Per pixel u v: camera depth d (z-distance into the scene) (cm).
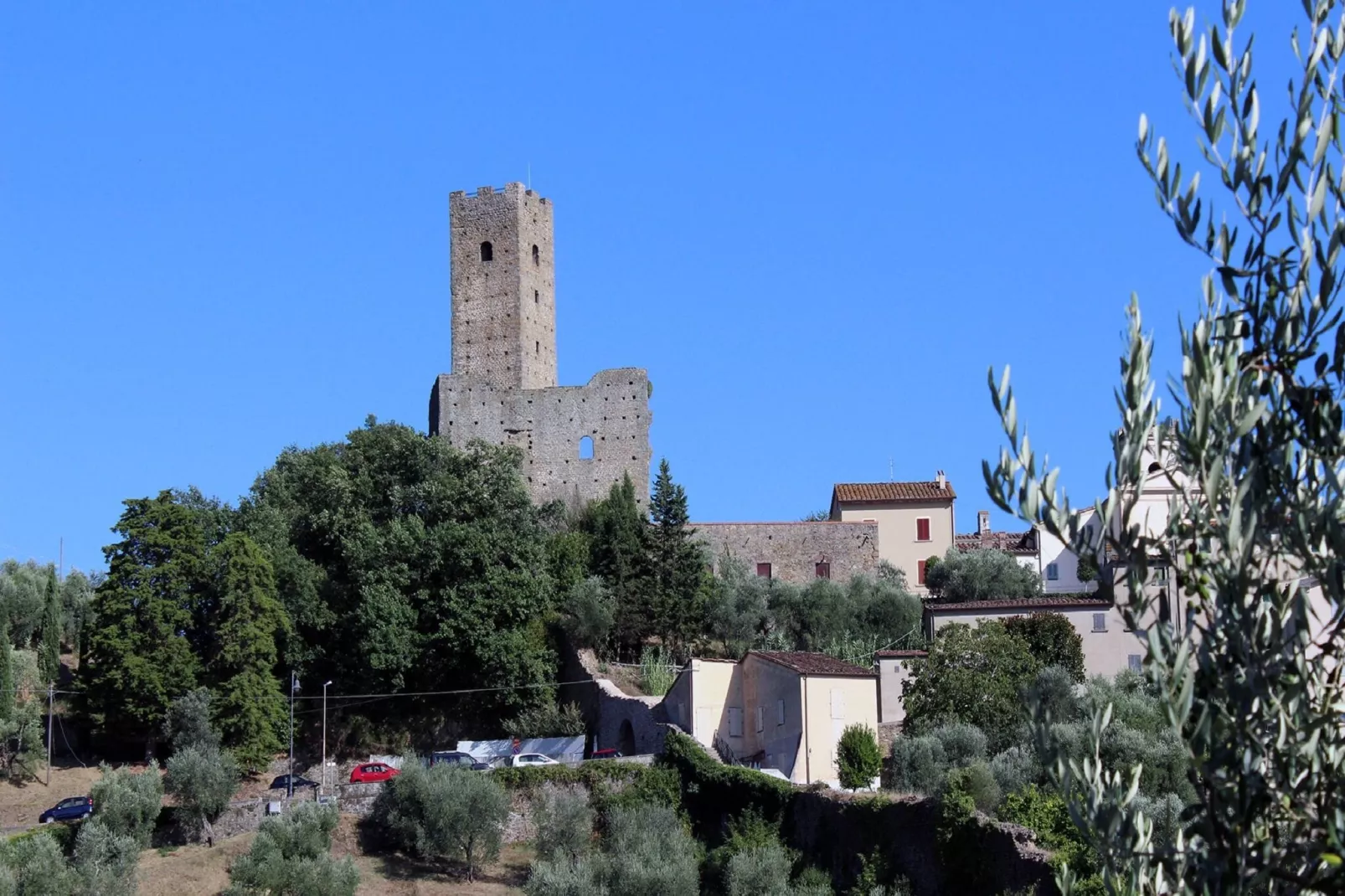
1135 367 1611
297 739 9050
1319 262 1570
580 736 8506
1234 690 1537
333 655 9381
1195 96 1619
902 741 6259
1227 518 1547
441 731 9138
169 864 6806
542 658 9194
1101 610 8056
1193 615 1573
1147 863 1706
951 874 5000
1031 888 4478
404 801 6975
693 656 9444
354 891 6456
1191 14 1625
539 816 6681
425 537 9594
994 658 6962
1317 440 1558
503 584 9269
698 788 6731
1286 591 1553
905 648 8931
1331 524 1512
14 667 9519
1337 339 1561
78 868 6381
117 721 8600
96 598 8900
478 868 6800
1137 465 1591
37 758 8519
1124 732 5244
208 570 9000
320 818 6931
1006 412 1641
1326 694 1573
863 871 5350
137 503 9038
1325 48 1592
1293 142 1578
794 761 6938
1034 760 5531
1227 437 1577
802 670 7038
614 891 5788
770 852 5725
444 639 9100
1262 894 1642
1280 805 1539
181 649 8644
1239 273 1593
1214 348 1592
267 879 6359
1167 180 1623
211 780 7325
